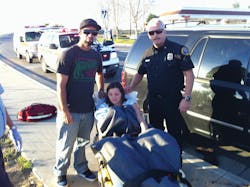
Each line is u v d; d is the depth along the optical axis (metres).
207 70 4.87
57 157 4.27
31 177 4.78
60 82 3.82
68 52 3.78
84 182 4.48
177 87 4.21
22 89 10.84
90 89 4.04
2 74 14.79
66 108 3.92
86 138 4.33
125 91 4.47
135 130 3.95
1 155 3.12
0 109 3.20
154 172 3.09
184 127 5.32
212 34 4.94
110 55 12.48
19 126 6.89
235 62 4.50
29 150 5.62
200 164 4.83
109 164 3.29
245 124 4.33
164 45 4.12
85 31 3.73
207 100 4.82
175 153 3.26
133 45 6.23
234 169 4.68
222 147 5.36
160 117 4.45
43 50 14.79
